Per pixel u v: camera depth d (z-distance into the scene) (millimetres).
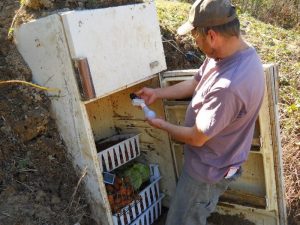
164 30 3350
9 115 2248
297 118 3385
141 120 2701
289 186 2842
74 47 1869
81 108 2010
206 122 1801
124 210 2461
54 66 2033
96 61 1969
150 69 2305
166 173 2766
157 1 4422
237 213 2582
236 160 2033
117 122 2850
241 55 1815
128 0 2355
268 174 2271
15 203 2111
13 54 2266
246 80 1767
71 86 1995
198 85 2035
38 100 2211
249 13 5559
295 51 4348
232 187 2531
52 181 2268
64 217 2189
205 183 2066
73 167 2303
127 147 2631
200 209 2154
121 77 2119
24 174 2203
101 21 1970
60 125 2236
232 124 1897
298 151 3074
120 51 2094
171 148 2627
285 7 5723
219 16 1750
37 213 2125
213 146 1999
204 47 1886
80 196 2301
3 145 2211
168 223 2260
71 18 1842
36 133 2234
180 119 2494
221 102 1769
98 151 2598
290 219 2719
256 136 2219
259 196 2396
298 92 3725
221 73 1837
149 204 2699
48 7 2201
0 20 2424
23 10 2219
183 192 2148
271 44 4473
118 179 2562
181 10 4047
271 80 2078
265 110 2121
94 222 2336
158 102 2514
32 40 2088
